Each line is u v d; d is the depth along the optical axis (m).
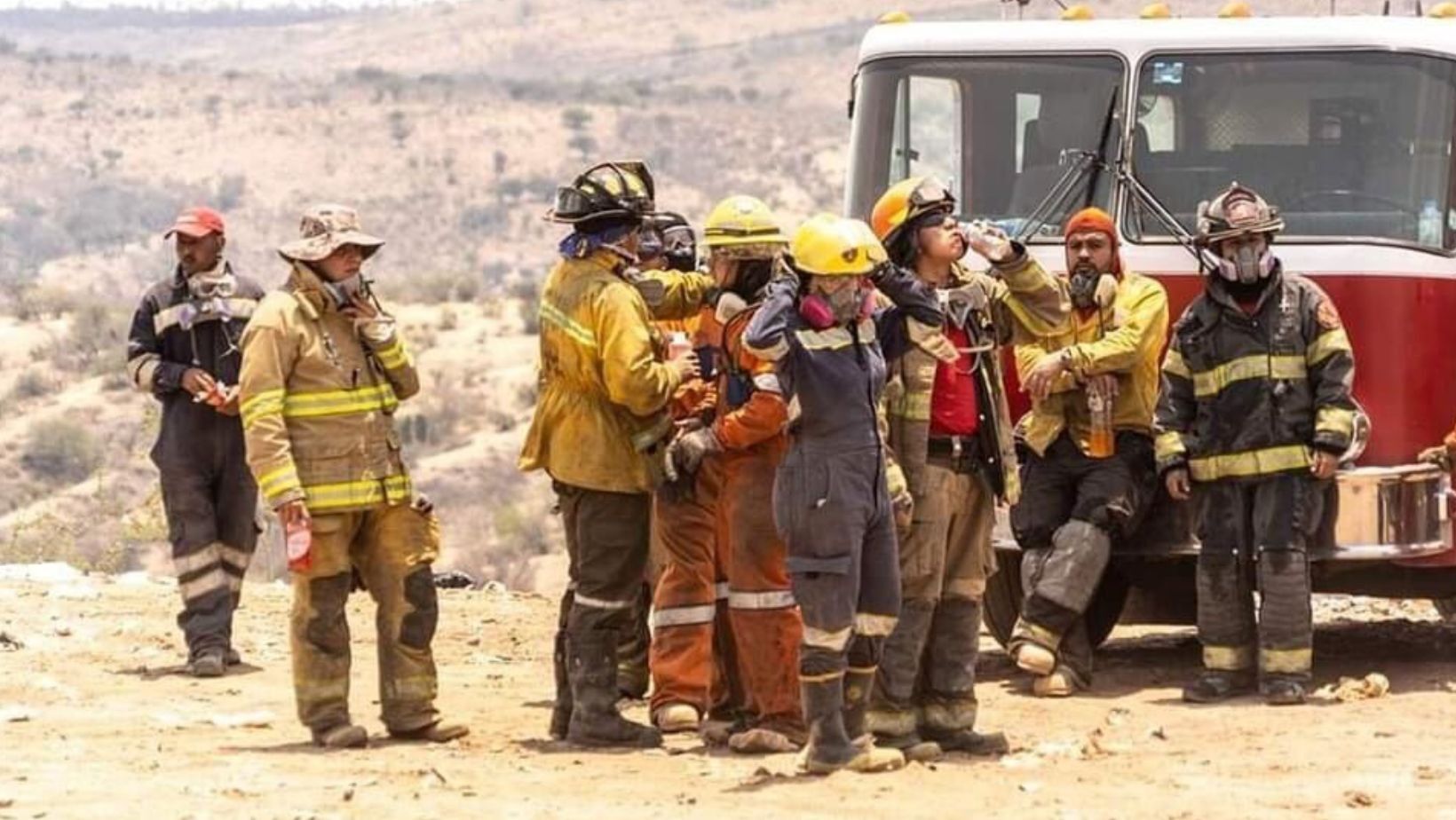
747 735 12.69
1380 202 15.38
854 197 16.34
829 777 11.84
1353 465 14.86
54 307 136.12
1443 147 15.30
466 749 12.95
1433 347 15.16
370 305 12.99
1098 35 15.95
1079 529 15.06
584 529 12.91
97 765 12.27
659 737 13.06
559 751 12.88
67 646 16.81
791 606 12.70
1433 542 15.09
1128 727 13.68
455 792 11.52
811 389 11.59
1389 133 15.42
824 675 11.84
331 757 12.62
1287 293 14.60
